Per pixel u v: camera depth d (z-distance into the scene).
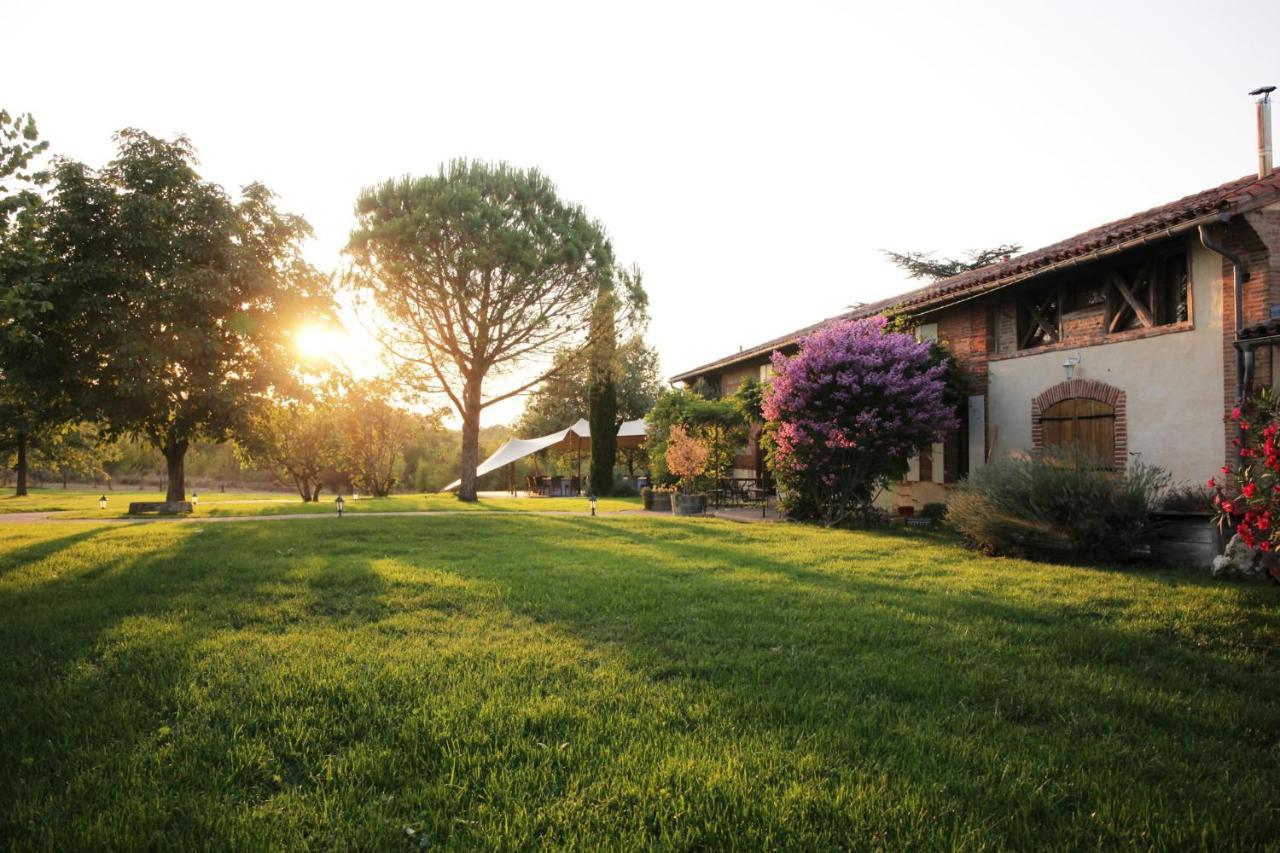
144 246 16.94
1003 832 2.64
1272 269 9.73
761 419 18.12
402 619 5.96
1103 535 8.84
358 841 2.55
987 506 9.88
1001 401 14.12
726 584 7.50
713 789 2.92
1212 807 2.82
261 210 20.06
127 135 18.16
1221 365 10.22
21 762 3.15
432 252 22.56
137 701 3.94
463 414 25.89
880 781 2.98
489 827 2.63
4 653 4.91
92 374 16.53
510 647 5.09
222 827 2.63
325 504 23.91
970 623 5.84
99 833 2.56
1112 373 11.86
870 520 14.30
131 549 10.29
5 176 7.21
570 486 32.88
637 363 44.19
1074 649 5.11
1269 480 4.80
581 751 3.29
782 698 4.04
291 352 20.27
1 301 7.19
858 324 14.35
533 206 23.81
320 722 3.67
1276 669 4.78
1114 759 3.31
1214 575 8.05
